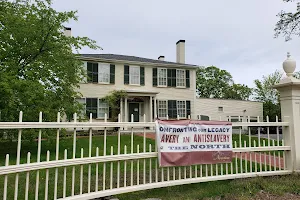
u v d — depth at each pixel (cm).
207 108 2142
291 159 495
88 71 1698
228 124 457
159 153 385
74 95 1180
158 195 382
